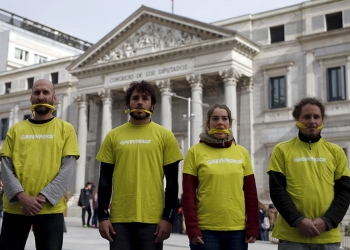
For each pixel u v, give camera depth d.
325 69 39.97
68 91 56.69
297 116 7.54
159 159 7.50
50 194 7.09
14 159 7.34
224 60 40.41
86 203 31.84
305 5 41.59
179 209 28.91
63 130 7.66
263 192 41.28
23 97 60.56
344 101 38.44
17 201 7.12
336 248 6.91
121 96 50.28
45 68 59.56
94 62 49.22
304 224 6.68
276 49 42.53
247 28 44.53
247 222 7.40
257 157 42.09
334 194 7.13
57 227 7.20
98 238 22.44
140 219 7.15
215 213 7.27
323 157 7.23
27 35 83.69
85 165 49.09
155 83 44.44
